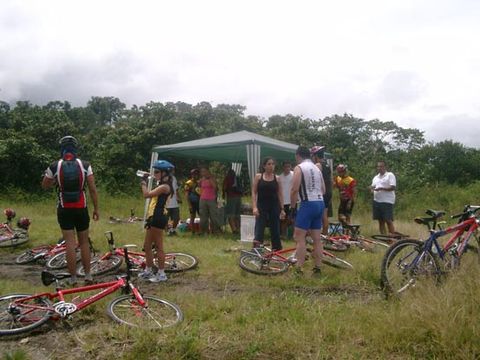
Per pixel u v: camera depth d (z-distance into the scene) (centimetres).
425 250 548
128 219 1482
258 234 807
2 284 616
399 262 545
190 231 1227
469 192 2112
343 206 1140
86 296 519
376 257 784
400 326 414
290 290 606
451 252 563
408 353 386
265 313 475
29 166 2055
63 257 757
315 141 2892
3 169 2025
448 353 377
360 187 2006
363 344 405
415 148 2844
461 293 465
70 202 601
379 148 2856
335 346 397
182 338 396
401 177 2236
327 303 517
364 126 2978
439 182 2372
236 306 512
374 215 1073
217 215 1168
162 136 2417
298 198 675
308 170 667
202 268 730
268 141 1173
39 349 408
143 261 707
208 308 504
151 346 395
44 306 459
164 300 489
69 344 416
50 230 1115
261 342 398
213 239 1062
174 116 2675
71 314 465
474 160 2534
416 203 2070
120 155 2334
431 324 406
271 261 708
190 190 1216
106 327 438
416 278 533
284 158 1416
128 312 463
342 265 716
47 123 2445
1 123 2497
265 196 798
